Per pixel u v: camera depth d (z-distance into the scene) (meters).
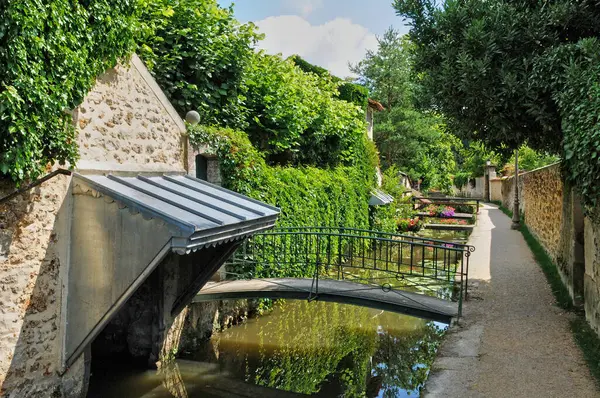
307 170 11.86
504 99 7.06
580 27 7.00
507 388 4.07
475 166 40.69
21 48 3.52
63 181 4.45
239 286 7.46
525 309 6.58
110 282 4.40
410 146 26.66
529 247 12.70
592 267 5.67
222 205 5.48
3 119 3.45
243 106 9.89
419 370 6.73
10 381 3.94
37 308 4.20
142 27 5.80
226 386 6.05
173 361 6.79
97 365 6.50
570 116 5.68
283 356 7.18
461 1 7.73
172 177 6.10
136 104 5.74
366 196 16.25
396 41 28.42
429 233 20.38
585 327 5.68
